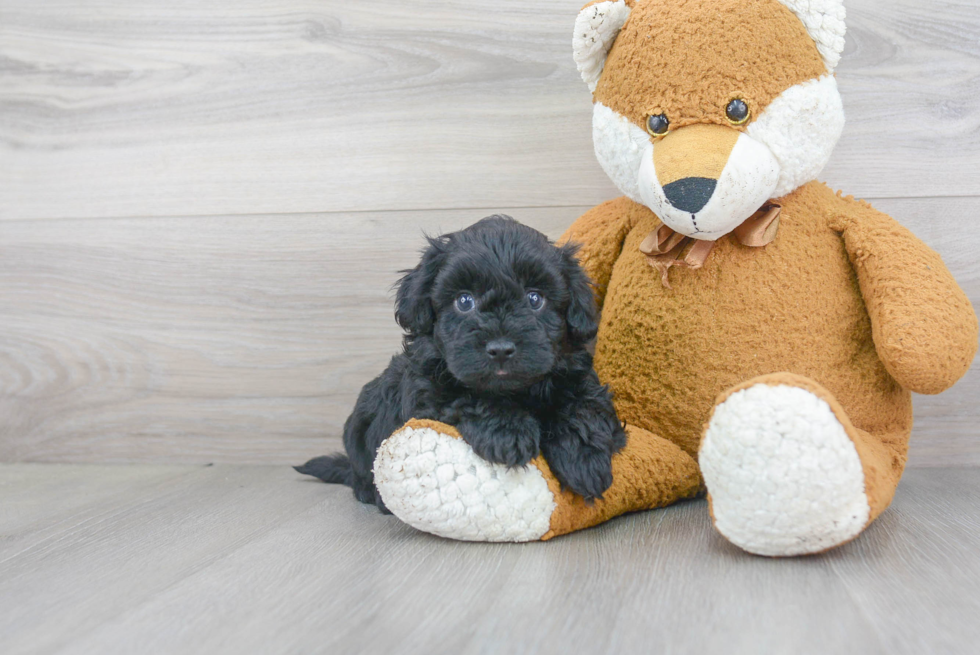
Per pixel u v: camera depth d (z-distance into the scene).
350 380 2.17
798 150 1.46
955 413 1.95
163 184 2.21
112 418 2.26
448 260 1.44
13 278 2.26
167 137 2.21
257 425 2.21
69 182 2.25
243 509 1.73
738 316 1.55
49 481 2.05
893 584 1.13
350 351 2.17
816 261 1.56
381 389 1.67
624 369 1.66
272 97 2.17
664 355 1.60
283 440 2.21
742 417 1.18
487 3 2.07
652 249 1.60
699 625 1.00
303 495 1.86
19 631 1.06
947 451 1.96
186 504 1.78
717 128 1.43
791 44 1.44
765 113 1.43
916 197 1.93
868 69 1.93
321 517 1.65
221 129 2.19
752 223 1.54
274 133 2.17
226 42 2.18
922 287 1.45
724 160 1.38
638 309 1.63
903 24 1.92
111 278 2.24
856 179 1.95
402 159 2.13
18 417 2.28
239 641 1.00
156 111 2.21
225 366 2.21
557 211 2.08
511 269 1.39
